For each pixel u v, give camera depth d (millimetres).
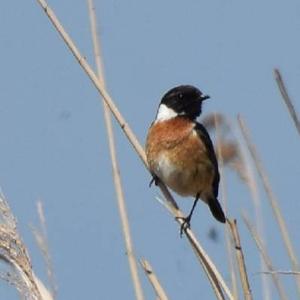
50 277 7406
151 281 8883
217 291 8547
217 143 9656
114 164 9727
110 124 10070
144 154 10180
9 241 7230
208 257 8789
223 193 9344
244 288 8180
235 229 8383
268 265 8859
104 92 10109
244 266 8266
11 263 7199
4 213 7348
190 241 9039
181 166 13055
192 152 13070
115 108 10055
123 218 9461
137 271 9164
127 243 9320
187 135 13039
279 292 8695
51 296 7270
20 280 7160
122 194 9633
